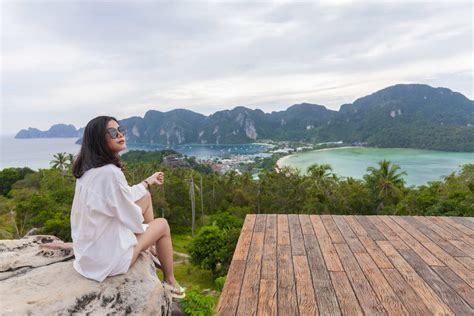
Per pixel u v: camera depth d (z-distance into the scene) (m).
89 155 1.82
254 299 2.46
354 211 26.94
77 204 1.83
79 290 1.76
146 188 2.17
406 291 2.56
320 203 26.39
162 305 1.95
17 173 47.66
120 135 1.88
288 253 3.36
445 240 3.71
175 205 35.75
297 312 2.29
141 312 1.81
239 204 36.38
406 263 3.08
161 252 2.14
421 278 2.77
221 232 20.84
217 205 39.62
